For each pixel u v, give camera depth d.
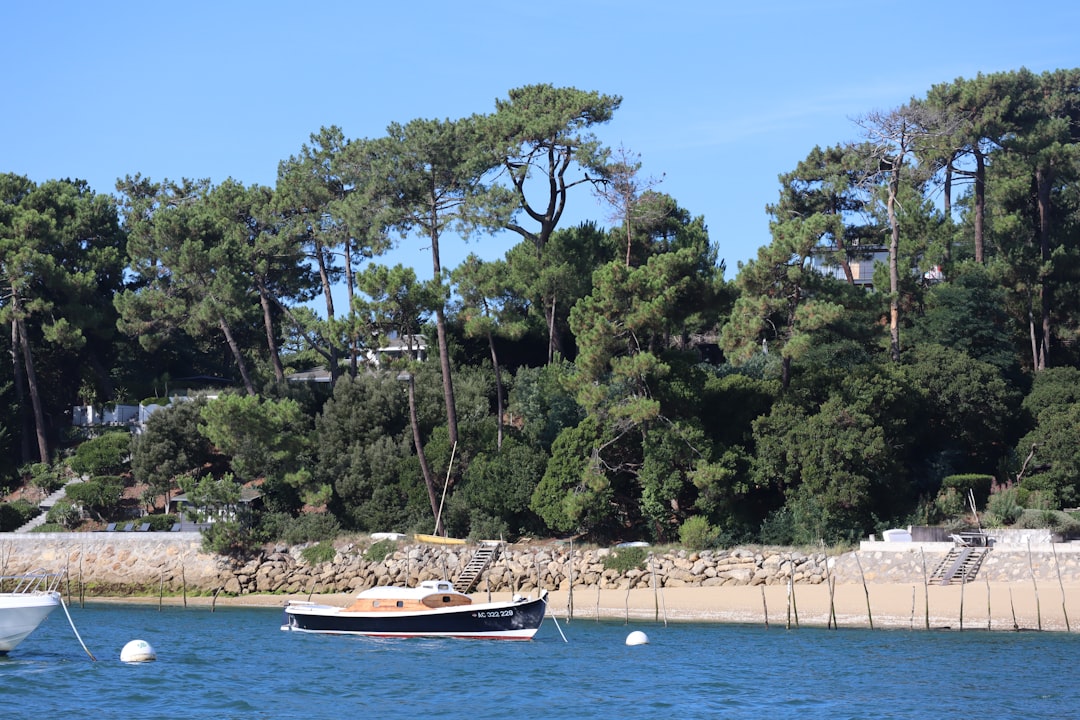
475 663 62.50
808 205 124.81
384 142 116.44
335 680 57.91
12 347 122.56
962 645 65.12
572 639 70.25
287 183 124.75
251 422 98.62
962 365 96.50
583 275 113.19
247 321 131.75
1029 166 117.50
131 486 110.12
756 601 79.75
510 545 92.31
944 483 90.00
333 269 128.75
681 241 115.88
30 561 98.50
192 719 49.47
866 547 82.12
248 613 86.00
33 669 60.28
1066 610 71.25
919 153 119.19
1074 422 91.94
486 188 105.94
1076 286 114.44
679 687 55.44
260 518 99.12
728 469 88.50
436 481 99.38
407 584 90.62
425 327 114.31
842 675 57.44
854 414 87.56
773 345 103.00
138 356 133.25
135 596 95.31
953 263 115.88
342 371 131.25
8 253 118.62
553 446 93.75
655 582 81.00
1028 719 48.28
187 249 116.19
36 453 123.62
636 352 94.50
